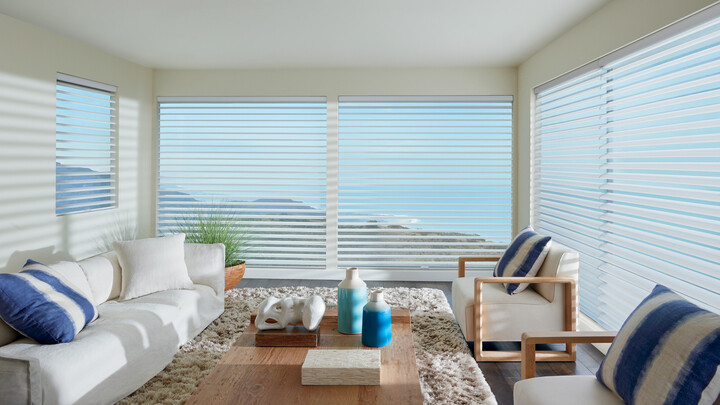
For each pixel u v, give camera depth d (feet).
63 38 14.53
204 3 11.76
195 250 13.53
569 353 10.82
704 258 8.45
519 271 11.28
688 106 9.15
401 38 14.73
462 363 10.43
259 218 19.54
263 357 7.36
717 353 4.75
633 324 6.08
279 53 16.62
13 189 12.83
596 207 12.50
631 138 11.18
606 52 11.71
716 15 8.10
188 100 19.34
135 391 9.14
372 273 19.27
